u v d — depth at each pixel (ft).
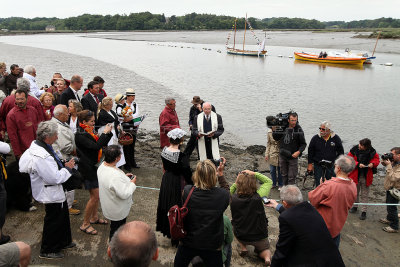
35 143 14.24
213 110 29.01
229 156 35.27
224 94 70.13
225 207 12.38
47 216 14.93
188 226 12.35
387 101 66.44
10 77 34.19
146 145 37.35
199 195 12.27
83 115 16.71
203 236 12.07
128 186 14.76
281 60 150.71
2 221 15.12
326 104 63.26
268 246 16.24
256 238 15.70
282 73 106.93
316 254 11.48
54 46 200.13
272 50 209.87
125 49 189.57
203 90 73.46
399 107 61.46
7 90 34.17
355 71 114.83
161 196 16.43
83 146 16.53
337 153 23.25
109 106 21.94
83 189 23.11
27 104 21.59
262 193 15.90
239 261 16.42
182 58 146.41
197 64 124.98
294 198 12.14
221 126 26.37
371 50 197.67
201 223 12.14
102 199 14.79
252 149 37.70
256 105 61.16
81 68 99.14
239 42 289.12
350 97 69.87
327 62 138.82
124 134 23.00
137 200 22.38
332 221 14.80
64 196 14.94
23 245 9.88
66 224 15.39
